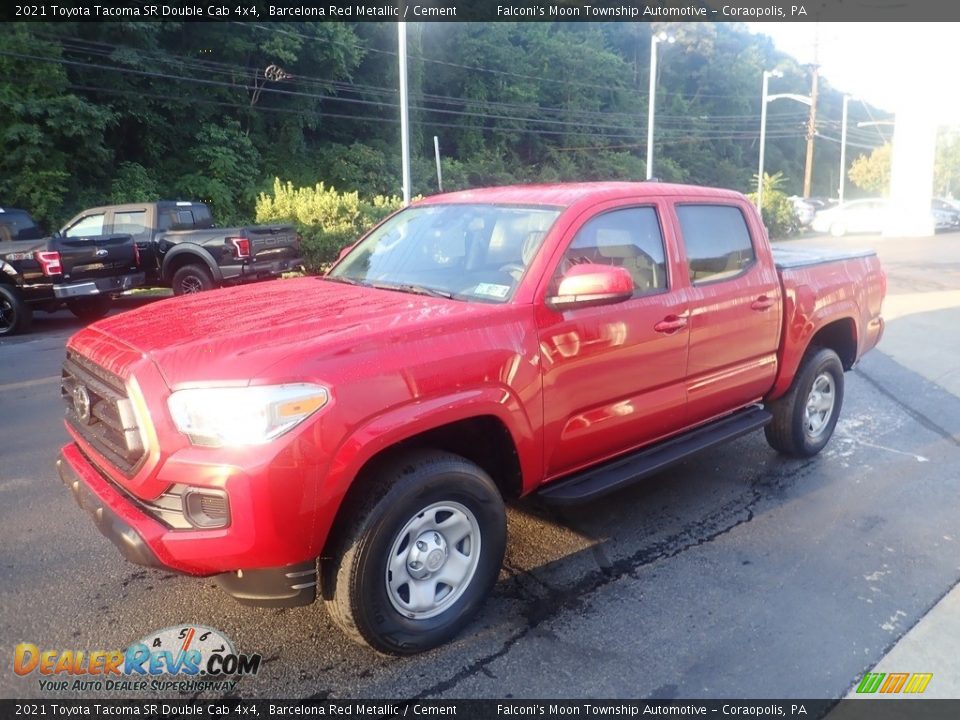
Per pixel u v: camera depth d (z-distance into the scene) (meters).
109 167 29.59
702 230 4.48
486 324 3.29
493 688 3.02
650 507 4.75
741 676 3.10
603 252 3.86
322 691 3.01
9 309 11.66
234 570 2.82
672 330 4.08
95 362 3.12
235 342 2.94
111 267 12.36
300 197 19.02
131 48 29.22
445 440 3.46
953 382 8.02
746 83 78.62
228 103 34.31
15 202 24.78
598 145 59.59
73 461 3.41
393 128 45.78
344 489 2.83
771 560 4.07
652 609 3.58
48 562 3.99
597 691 3.00
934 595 3.72
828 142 93.06
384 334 3.01
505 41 56.06
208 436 2.70
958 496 4.95
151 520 2.82
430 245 4.21
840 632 3.40
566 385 3.58
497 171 50.22
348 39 37.94
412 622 3.16
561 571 3.94
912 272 18.05
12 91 24.47
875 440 6.12
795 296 5.03
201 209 15.02
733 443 6.01
